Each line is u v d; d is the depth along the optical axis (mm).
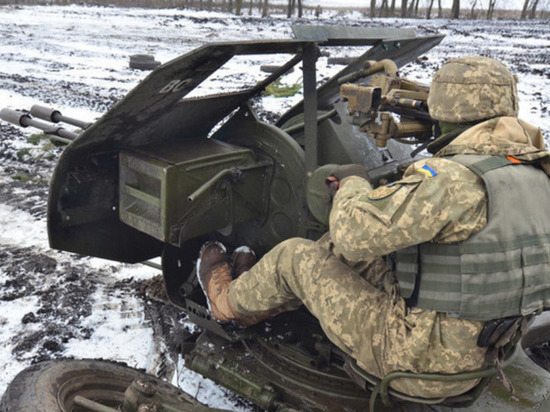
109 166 2994
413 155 2988
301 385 2652
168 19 29094
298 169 2857
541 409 2420
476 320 1824
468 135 1908
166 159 2668
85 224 3127
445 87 1966
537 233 1846
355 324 2098
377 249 1852
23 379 2379
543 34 26453
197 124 2998
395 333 1969
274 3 55219
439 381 1935
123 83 12586
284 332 2934
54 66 14344
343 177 2246
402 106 2322
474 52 19031
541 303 1899
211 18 31016
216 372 2855
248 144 3041
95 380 2631
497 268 1780
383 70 2598
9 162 7227
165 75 2285
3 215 5559
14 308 3881
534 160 1892
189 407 2527
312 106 2764
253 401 2689
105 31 22703
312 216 2848
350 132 2979
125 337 3615
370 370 2102
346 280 2176
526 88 12391
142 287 4184
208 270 2836
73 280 4285
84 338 3588
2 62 14430
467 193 1757
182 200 2674
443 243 1819
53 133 3512
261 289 2459
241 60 15555
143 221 2791
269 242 3104
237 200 2914
